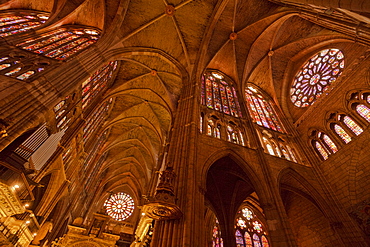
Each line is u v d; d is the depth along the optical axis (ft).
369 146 39.52
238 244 53.16
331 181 44.04
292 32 66.13
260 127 56.70
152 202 25.36
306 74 65.87
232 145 44.11
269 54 70.18
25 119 29.04
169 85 70.79
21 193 34.68
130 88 73.97
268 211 34.68
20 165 32.81
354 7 24.00
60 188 58.39
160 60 66.28
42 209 54.85
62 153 51.47
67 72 38.40
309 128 55.11
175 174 30.32
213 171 48.78
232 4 60.44
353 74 47.47
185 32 62.13
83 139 65.57
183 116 45.60
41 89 32.73
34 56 40.22
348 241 35.32
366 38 35.22
